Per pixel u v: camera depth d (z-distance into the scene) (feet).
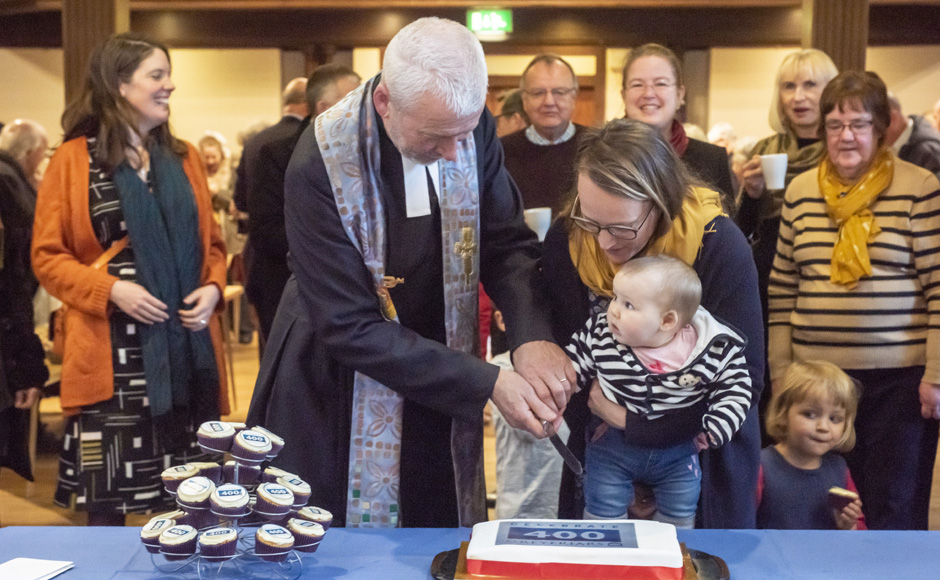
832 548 4.48
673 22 30.48
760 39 30.37
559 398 5.08
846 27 14.05
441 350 5.14
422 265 5.53
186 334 8.52
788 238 8.61
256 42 31.40
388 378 5.19
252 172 10.90
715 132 24.36
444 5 30.55
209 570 4.17
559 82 10.08
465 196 5.45
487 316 10.94
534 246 6.02
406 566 4.29
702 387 5.11
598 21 30.53
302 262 5.31
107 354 8.11
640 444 5.19
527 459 7.65
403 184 5.34
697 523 5.55
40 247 8.06
